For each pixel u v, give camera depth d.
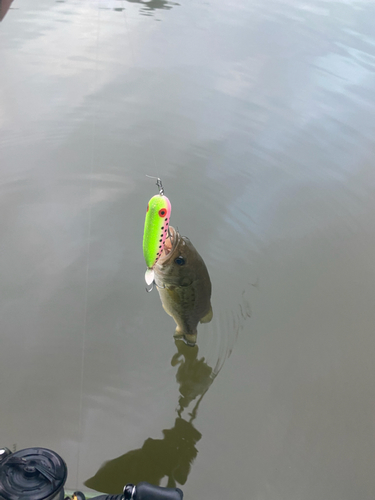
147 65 1.76
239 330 0.94
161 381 0.86
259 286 1.02
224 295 1.00
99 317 0.93
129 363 0.88
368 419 0.81
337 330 0.93
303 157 1.37
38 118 1.42
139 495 0.53
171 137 1.41
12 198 1.15
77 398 0.83
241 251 1.09
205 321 0.81
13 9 2.05
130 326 0.93
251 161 1.34
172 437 0.79
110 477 0.74
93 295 0.96
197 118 1.50
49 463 0.46
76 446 0.77
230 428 0.80
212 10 2.27
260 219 1.16
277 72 1.77
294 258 1.08
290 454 0.77
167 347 0.91
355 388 0.85
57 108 1.47
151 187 1.23
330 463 0.76
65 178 1.22
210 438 0.79
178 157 1.33
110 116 1.46
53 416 0.80
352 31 2.11
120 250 1.05
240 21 2.19
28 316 0.92
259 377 0.87
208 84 1.67
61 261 1.02
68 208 1.14
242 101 1.59
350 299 0.98
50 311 0.93
